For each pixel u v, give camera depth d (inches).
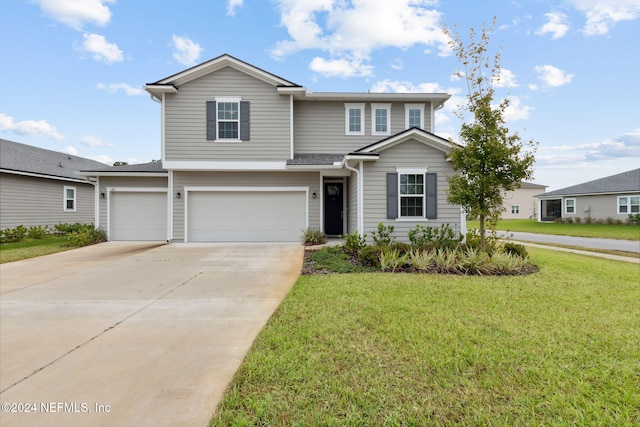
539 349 132.3
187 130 498.3
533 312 177.5
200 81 500.7
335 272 295.0
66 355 133.3
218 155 500.7
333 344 137.3
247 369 117.3
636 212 961.5
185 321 173.0
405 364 120.7
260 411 93.7
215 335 153.5
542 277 268.7
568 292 219.8
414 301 197.5
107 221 538.6
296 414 93.2
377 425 89.0
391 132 558.9
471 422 90.2
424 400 99.4
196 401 100.8
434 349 132.1
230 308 195.0
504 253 329.4
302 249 441.1
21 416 94.0
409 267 308.3
